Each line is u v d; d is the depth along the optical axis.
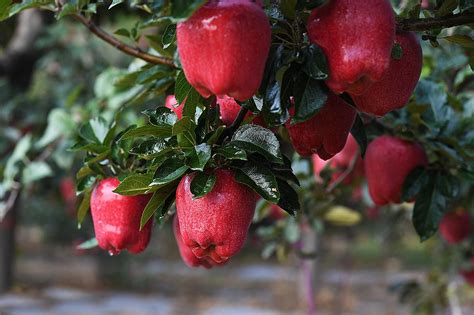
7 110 3.61
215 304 7.83
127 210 1.57
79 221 1.69
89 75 4.32
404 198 1.78
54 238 10.56
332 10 1.37
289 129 1.48
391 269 10.14
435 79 2.06
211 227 1.42
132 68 2.17
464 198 2.55
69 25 4.46
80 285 8.52
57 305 7.10
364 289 8.55
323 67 1.37
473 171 1.81
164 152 1.44
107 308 7.27
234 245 1.43
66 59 4.35
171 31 1.43
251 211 1.44
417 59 1.45
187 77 1.36
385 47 1.36
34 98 3.96
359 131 1.59
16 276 8.68
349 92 1.40
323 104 1.39
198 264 1.62
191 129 1.42
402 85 1.44
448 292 3.56
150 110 1.48
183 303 7.88
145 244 1.59
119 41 1.71
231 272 10.27
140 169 1.57
